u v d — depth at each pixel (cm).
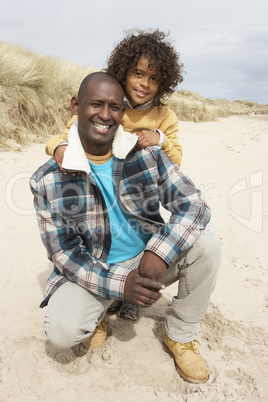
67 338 178
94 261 191
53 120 888
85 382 194
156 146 202
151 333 234
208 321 251
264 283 317
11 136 737
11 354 209
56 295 188
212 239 195
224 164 797
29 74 866
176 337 205
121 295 179
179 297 206
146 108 257
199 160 821
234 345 229
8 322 239
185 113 1805
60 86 963
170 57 246
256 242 405
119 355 213
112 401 183
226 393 190
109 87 176
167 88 256
